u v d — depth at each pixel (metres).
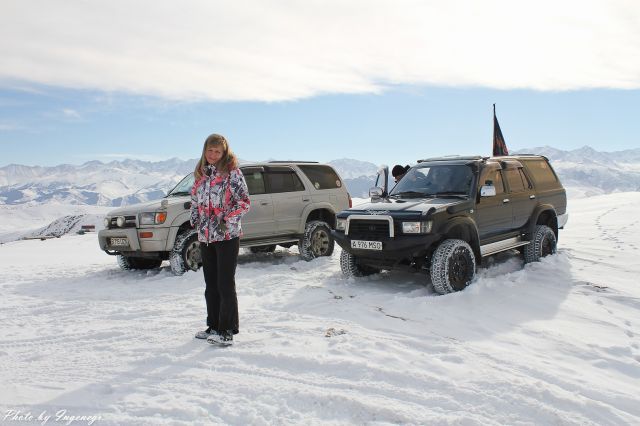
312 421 3.13
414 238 6.25
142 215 7.92
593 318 5.31
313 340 4.56
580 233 11.92
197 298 6.50
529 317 5.33
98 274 8.77
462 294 6.02
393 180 8.37
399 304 5.71
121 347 4.57
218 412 3.26
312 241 9.26
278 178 9.16
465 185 7.12
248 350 4.33
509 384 3.53
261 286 7.11
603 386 3.62
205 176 4.54
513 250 9.31
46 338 4.96
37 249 15.26
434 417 3.13
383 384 3.59
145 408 3.31
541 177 8.80
